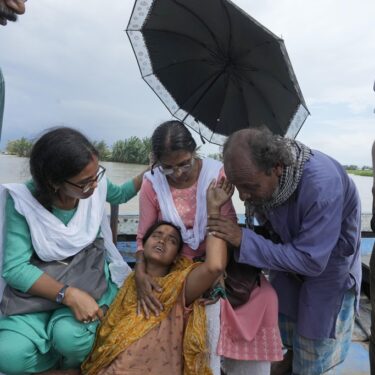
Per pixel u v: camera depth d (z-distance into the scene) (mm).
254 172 1521
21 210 1825
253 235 1734
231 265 1900
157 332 1776
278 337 1868
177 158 1824
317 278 1848
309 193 1634
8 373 1717
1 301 1830
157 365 1753
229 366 1939
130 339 1742
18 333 1709
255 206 1830
